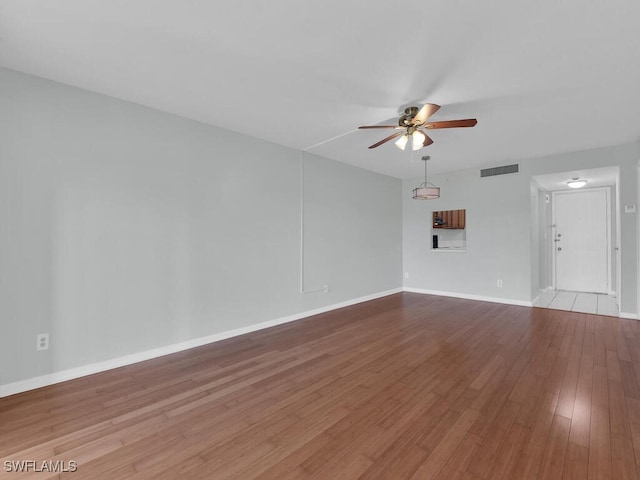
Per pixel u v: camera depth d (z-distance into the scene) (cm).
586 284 655
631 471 161
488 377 271
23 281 251
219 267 374
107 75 258
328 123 362
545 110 322
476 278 589
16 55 228
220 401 235
